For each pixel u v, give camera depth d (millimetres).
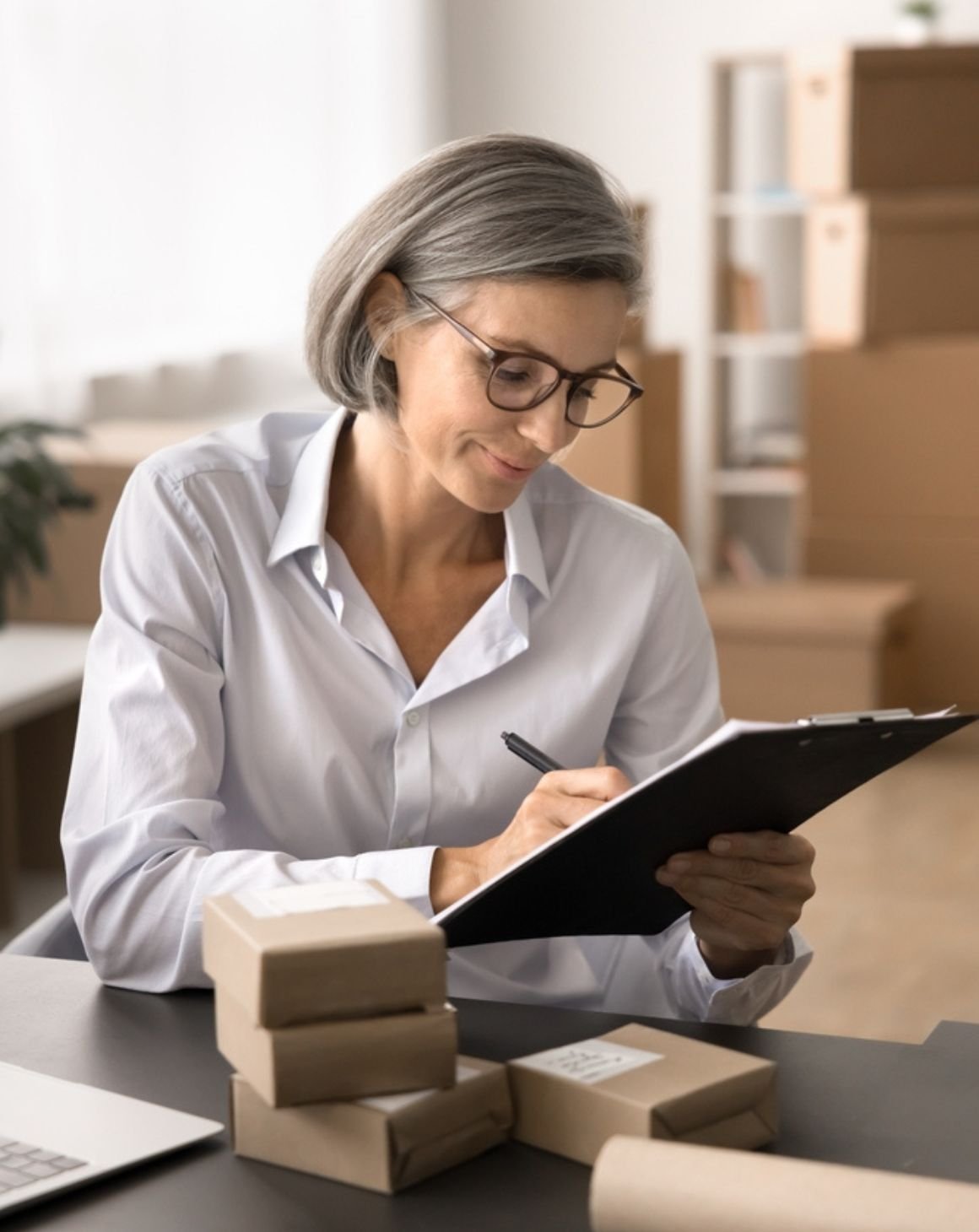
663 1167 1061
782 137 7809
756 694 6031
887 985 3965
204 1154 1233
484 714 1899
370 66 7488
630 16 7953
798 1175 1032
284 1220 1137
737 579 7492
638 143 8023
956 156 6379
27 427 4059
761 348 7344
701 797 1396
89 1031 1493
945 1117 1309
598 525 1991
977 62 6277
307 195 7148
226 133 6598
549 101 8109
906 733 1417
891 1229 989
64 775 4441
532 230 1628
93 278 5809
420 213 1688
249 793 1865
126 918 1627
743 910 1623
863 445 6492
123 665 1793
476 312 1657
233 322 6754
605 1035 1302
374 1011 1169
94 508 4461
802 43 7750
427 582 1923
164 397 6223
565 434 1692
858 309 6398
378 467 1881
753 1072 1227
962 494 6418
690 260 8039
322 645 1873
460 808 1887
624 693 2023
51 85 5438
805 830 5164
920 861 4879
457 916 1443
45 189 5441
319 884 1269
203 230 6488
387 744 1893
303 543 1843
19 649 4184
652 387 6797
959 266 6402
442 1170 1197
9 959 1698
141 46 6020
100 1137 1243
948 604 6492
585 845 1397
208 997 1587
